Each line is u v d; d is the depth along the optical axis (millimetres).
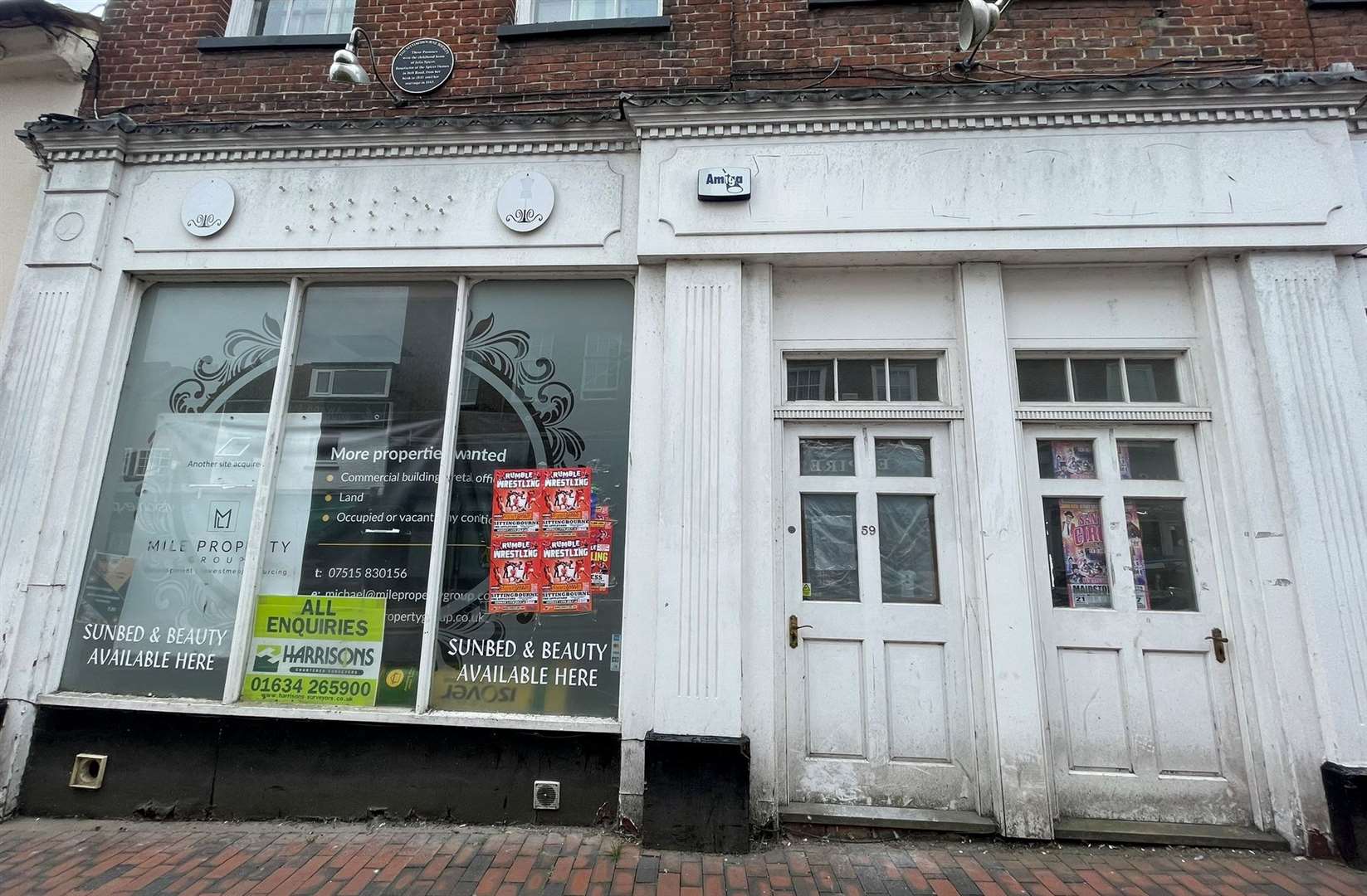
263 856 3258
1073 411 3902
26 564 3924
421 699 3795
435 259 4227
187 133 4379
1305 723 3381
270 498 4164
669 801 3393
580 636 3869
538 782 3643
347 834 3510
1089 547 3879
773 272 4176
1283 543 3549
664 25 4543
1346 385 3627
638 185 4211
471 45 4656
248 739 3781
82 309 4250
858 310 4133
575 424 4133
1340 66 3977
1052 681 3711
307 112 4613
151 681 3979
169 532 4168
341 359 4344
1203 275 3918
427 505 4082
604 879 3062
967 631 3734
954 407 3959
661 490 3799
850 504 4023
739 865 3203
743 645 3643
